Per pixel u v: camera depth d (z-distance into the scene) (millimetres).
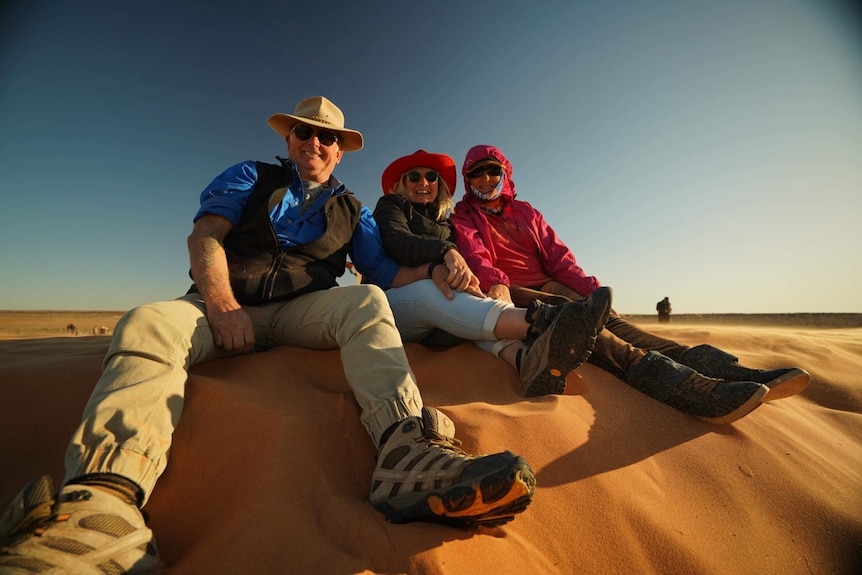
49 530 1019
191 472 1518
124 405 1371
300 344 2297
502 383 2340
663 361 2355
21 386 1999
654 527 1592
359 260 2912
